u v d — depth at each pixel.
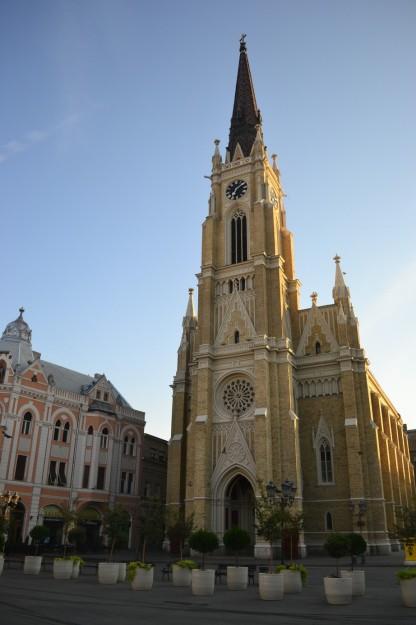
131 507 76.69
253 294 70.81
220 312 72.50
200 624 17.86
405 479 86.25
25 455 64.56
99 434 73.69
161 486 87.69
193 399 68.81
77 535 54.56
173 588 30.53
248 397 65.00
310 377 67.19
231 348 68.12
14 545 58.19
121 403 84.12
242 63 98.31
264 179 77.19
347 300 69.88
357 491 58.19
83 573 39.38
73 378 80.81
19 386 65.44
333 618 19.36
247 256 74.69
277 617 19.62
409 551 42.97
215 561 51.88
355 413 62.16
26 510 62.84
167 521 40.03
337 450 62.50
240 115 89.44
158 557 58.75
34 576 36.41
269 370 64.25
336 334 68.75
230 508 63.16
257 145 80.62
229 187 80.56
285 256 78.69
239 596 26.66
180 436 71.88
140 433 82.12
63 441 69.75
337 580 23.62
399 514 32.41
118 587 30.42
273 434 61.06
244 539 37.38
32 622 17.72
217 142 85.25
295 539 55.81
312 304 72.00
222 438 64.31
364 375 64.69
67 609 21.08
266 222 73.94
